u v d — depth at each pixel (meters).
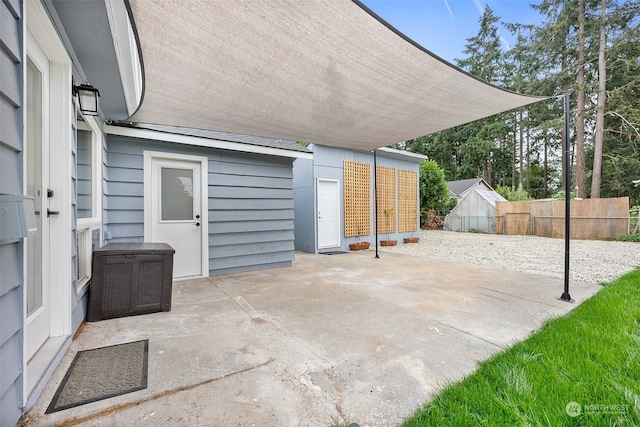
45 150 1.93
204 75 2.46
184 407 1.44
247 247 4.92
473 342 2.21
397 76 2.59
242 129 3.85
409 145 24.61
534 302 3.19
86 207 2.95
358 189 8.45
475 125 22.38
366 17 1.87
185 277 4.34
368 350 2.07
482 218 14.27
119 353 1.99
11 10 1.19
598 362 1.83
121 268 2.69
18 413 1.29
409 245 9.23
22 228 1.10
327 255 7.04
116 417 1.36
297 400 1.51
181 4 1.69
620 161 14.82
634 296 3.19
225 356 1.97
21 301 1.29
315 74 2.52
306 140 4.45
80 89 2.27
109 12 1.81
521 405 1.44
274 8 1.76
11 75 1.20
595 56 14.52
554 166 23.06
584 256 6.62
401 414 1.41
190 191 4.38
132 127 3.67
